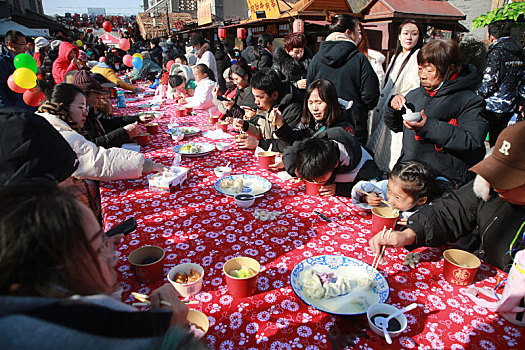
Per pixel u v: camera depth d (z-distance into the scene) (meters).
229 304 1.17
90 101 2.78
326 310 1.13
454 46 2.07
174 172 2.22
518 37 5.54
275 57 4.15
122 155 1.96
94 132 2.81
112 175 1.95
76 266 0.52
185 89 5.45
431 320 1.10
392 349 0.99
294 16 6.41
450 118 2.18
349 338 1.02
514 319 1.07
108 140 2.68
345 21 3.19
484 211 1.41
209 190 2.11
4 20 12.45
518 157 1.12
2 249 0.48
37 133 1.12
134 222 1.56
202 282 1.26
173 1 26.55
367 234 1.62
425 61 2.15
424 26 5.86
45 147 1.13
